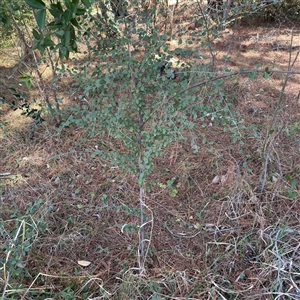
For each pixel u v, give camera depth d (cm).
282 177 277
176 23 389
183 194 275
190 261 224
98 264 221
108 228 247
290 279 198
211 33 252
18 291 181
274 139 270
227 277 211
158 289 200
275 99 395
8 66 471
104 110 185
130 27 188
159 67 206
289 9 614
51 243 231
